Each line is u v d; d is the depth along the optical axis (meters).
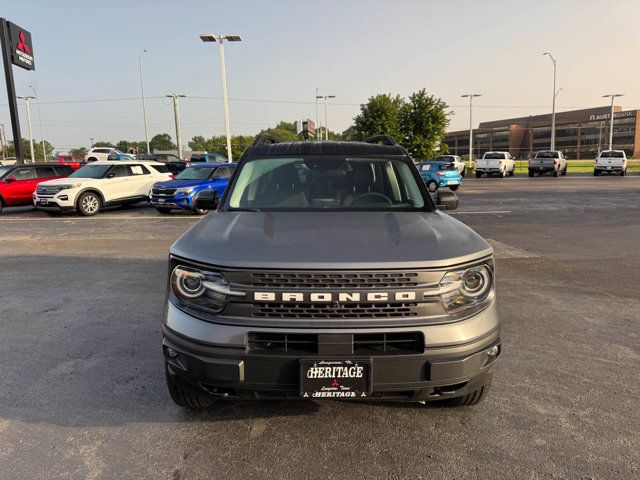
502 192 21.47
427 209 3.62
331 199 3.68
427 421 3.05
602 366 3.85
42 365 3.90
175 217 14.16
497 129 133.00
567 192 21.05
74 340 4.44
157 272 7.10
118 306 5.45
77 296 5.86
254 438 2.88
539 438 2.87
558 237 9.88
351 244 2.65
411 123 51.56
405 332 2.43
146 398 3.37
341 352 2.40
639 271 6.99
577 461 2.65
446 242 2.72
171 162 29.81
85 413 3.17
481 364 2.57
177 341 2.57
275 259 2.46
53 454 2.73
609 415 3.12
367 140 4.92
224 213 3.50
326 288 2.42
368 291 2.41
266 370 2.44
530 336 4.48
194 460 2.67
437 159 36.91
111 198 15.30
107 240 10.02
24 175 16.20
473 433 2.92
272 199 3.68
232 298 2.46
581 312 5.17
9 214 15.34
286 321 2.42
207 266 2.51
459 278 2.54
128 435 2.92
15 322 4.93
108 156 34.84
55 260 8.00
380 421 3.06
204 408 3.19
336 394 2.44
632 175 37.94
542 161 35.31
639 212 13.91
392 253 2.54
